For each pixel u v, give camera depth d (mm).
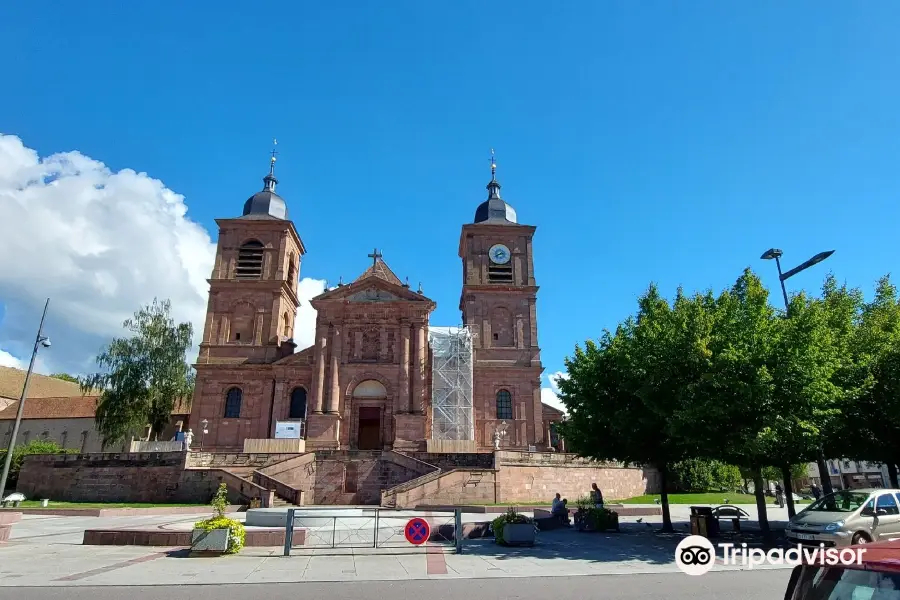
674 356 20922
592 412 24750
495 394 54406
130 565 14711
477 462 41875
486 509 31922
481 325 56125
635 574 13945
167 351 57812
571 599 11211
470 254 58469
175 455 38844
